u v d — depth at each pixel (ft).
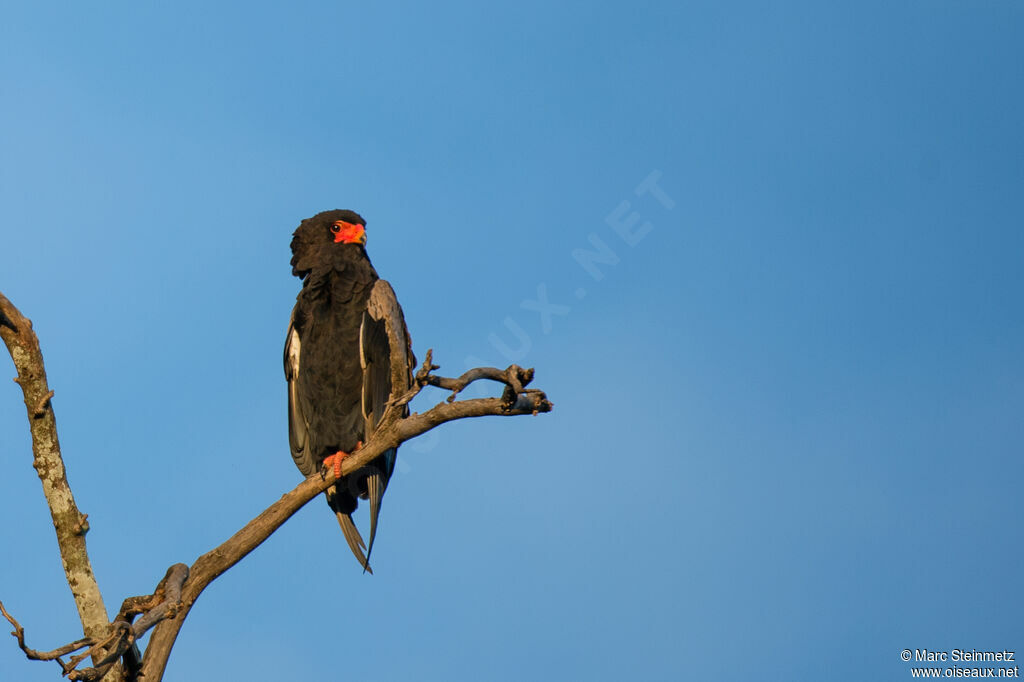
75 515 33.83
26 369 33.60
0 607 25.80
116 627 26.63
